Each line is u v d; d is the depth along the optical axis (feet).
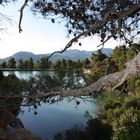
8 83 13.26
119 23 13.48
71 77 13.19
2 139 50.80
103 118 74.90
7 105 12.60
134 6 13.15
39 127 102.58
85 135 69.36
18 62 252.42
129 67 10.43
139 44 15.62
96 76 14.17
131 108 65.41
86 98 13.17
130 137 37.55
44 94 12.39
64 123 106.32
